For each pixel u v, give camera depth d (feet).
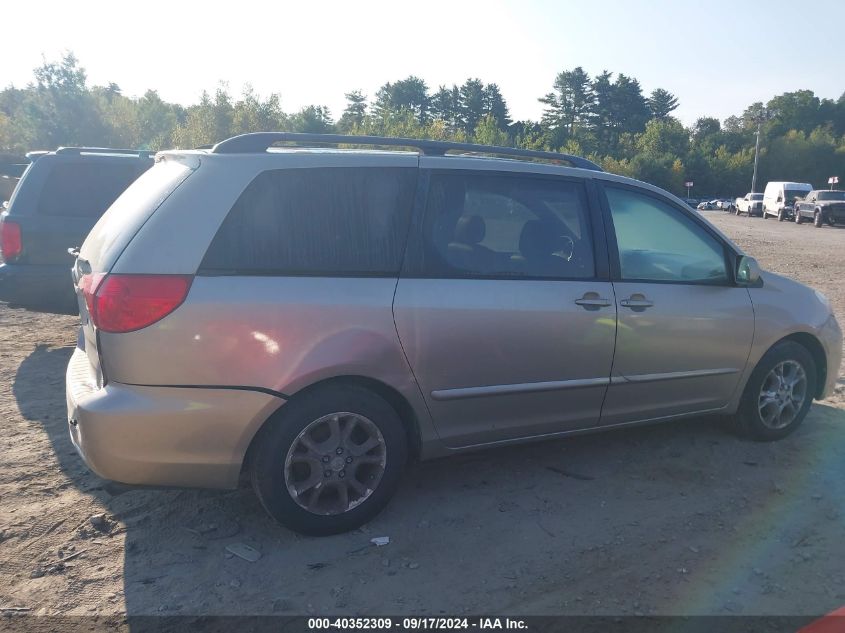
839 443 16.44
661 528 12.39
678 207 15.29
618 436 16.75
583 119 384.88
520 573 11.02
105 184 23.99
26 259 23.02
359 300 11.74
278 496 11.50
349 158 12.39
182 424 10.87
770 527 12.41
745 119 443.73
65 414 17.87
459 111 385.91
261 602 10.29
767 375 16.11
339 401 11.73
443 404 12.64
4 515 12.66
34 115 148.66
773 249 70.23
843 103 444.55
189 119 138.62
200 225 11.17
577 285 13.61
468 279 12.69
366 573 11.01
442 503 13.30
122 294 10.71
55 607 10.15
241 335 10.98
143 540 11.96
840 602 10.25
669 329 14.57
